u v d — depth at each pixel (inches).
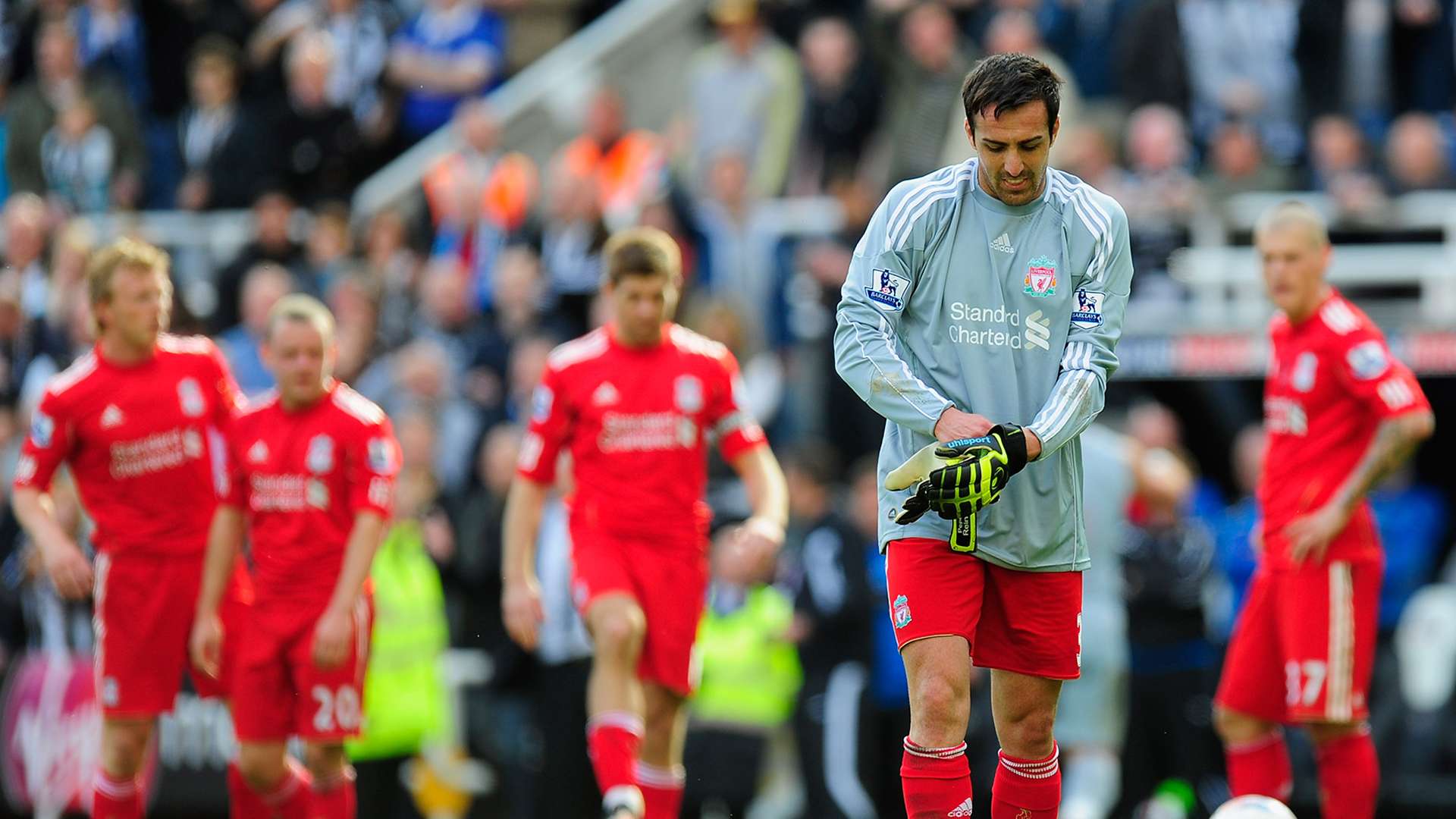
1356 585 1026.7
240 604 1093.8
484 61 2171.5
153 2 2260.1
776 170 1971.0
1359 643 1026.1
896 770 1478.8
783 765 1489.9
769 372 1727.4
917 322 773.3
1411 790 1482.5
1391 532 1609.3
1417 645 1526.8
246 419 1057.5
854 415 1712.6
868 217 1722.4
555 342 1759.4
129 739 1053.2
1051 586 781.3
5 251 1985.7
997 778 815.1
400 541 1443.2
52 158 2089.1
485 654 1582.2
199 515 1063.6
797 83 1983.3
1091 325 758.5
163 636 1054.4
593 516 1083.3
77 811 1576.0
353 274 1812.3
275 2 2288.4
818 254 1722.4
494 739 1584.6
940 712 753.6
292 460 1040.2
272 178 2042.3
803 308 1770.4
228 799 1539.1
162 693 1057.5
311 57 2060.8
